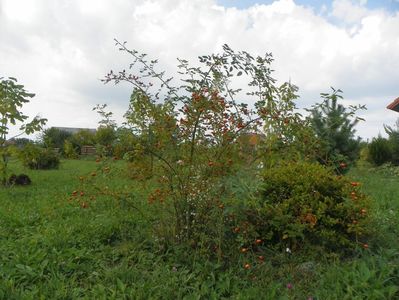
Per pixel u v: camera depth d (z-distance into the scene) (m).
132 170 4.77
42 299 3.51
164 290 3.70
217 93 4.49
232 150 4.59
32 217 6.31
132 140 4.62
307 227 4.66
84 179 5.11
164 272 4.04
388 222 5.82
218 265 4.09
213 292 3.70
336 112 5.85
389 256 4.23
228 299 3.65
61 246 4.82
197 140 4.55
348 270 4.02
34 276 3.99
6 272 4.02
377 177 14.27
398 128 19.84
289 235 4.54
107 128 5.06
